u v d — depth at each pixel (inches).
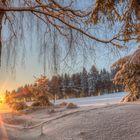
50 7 252.5
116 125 331.3
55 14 258.4
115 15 259.8
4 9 221.9
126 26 262.2
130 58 606.2
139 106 412.5
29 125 436.8
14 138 308.3
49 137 323.3
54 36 257.9
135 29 263.0
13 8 226.7
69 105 758.5
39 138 323.6
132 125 326.3
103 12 258.4
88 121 355.9
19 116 596.1
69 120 381.4
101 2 253.6
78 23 263.9
